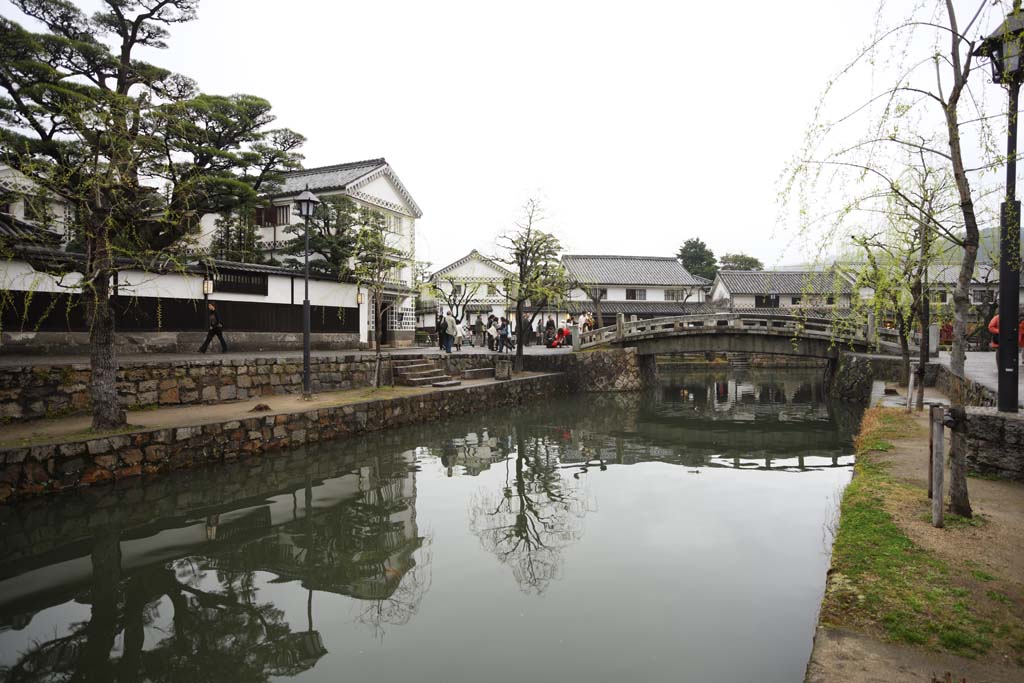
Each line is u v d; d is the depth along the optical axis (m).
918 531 5.71
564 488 11.35
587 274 49.22
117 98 10.91
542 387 25.53
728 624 5.66
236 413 12.85
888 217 11.20
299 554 7.78
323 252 26.17
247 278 19.91
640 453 14.97
